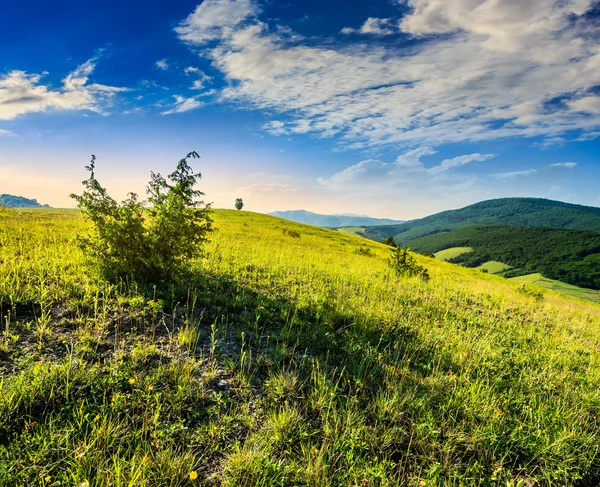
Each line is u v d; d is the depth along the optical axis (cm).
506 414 536
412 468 401
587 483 438
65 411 386
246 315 730
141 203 834
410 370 622
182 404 427
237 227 4381
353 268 1770
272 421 429
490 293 1752
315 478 354
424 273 1925
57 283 728
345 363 603
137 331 586
